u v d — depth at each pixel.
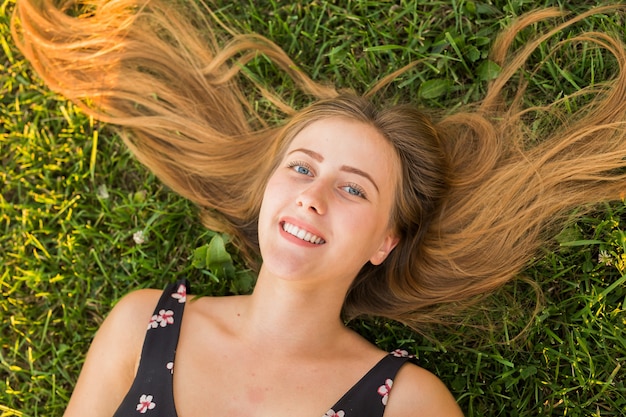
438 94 2.52
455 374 2.47
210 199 2.55
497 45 2.51
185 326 2.17
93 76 2.63
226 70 2.62
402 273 2.38
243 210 2.48
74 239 2.60
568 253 2.46
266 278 2.16
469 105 2.52
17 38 2.60
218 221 2.54
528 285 2.48
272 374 2.11
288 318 2.14
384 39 2.59
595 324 2.42
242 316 2.20
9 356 2.59
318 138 2.11
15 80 2.67
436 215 2.36
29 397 2.54
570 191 2.40
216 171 2.55
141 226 2.61
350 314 2.46
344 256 2.03
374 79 2.60
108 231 2.63
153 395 2.04
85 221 2.64
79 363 2.55
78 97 2.62
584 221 2.44
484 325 2.47
